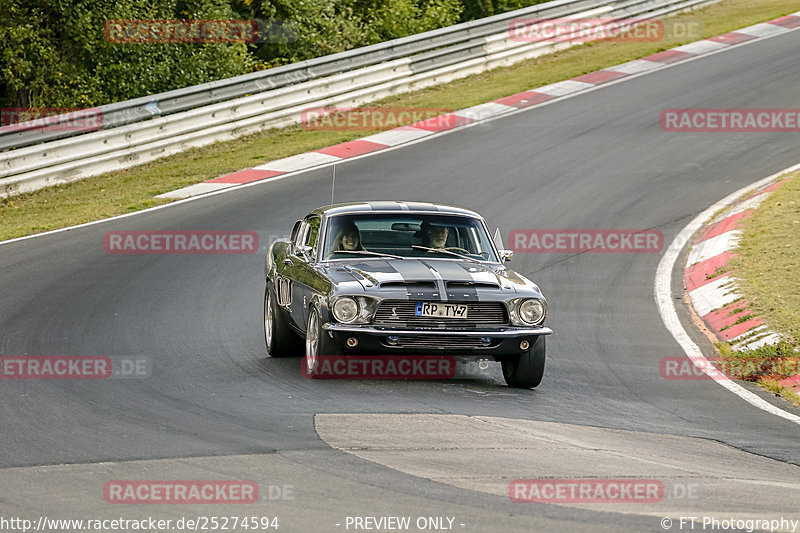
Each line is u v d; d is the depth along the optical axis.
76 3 90.69
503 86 101.44
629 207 65.94
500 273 35.47
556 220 63.31
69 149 75.75
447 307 32.72
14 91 92.44
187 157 82.00
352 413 28.94
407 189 69.38
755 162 75.81
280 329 37.88
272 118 89.50
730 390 36.03
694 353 41.38
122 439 25.95
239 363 36.91
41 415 28.73
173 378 34.06
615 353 40.91
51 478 22.38
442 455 24.61
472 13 134.88
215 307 46.28
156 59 96.38
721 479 23.78
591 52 115.31
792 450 27.98
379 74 98.00
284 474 22.69
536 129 86.00
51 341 39.53
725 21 127.94
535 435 27.27
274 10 110.06
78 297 47.25
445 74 103.75
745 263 52.44
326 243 36.44
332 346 32.84
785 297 46.50
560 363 38.94
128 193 71.38
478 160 77.19
